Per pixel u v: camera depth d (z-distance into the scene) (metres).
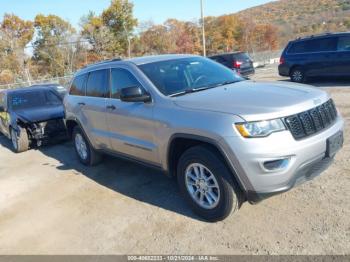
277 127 3.21
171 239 3.65
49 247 3.86
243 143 3.23
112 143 5.14
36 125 7.97
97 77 5.43
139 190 4.98
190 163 3.81
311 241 3.25
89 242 3.84
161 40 53.56
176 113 3.81
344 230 3.33
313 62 12.29
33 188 5.72
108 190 5.15
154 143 4.21
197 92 4.13
